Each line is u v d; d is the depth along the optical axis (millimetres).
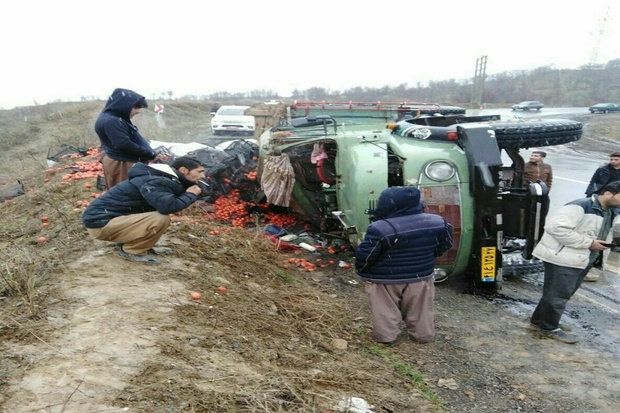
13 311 3883
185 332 3854
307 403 3205
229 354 3684
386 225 4445
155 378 3145
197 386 3133
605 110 36719
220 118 21484
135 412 2777
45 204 8203
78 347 3412
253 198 8812
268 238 7152
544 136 6109
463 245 5812
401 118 9625
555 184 12750
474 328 5160
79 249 5426
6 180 14562
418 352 4613
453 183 5734
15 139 23203
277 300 5125
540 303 5152
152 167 4898
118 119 5965
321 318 4961
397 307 4707
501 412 3713
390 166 6289
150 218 4848
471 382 4121
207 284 4902
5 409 2719
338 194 6637
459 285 6309
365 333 4879
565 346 4859
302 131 7941
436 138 6047
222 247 6223
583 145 22750
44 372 3086
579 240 4762
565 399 3934
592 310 5781
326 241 7594
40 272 4695
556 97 52344
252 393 3152
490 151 5715
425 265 4617
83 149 13766
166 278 4824
